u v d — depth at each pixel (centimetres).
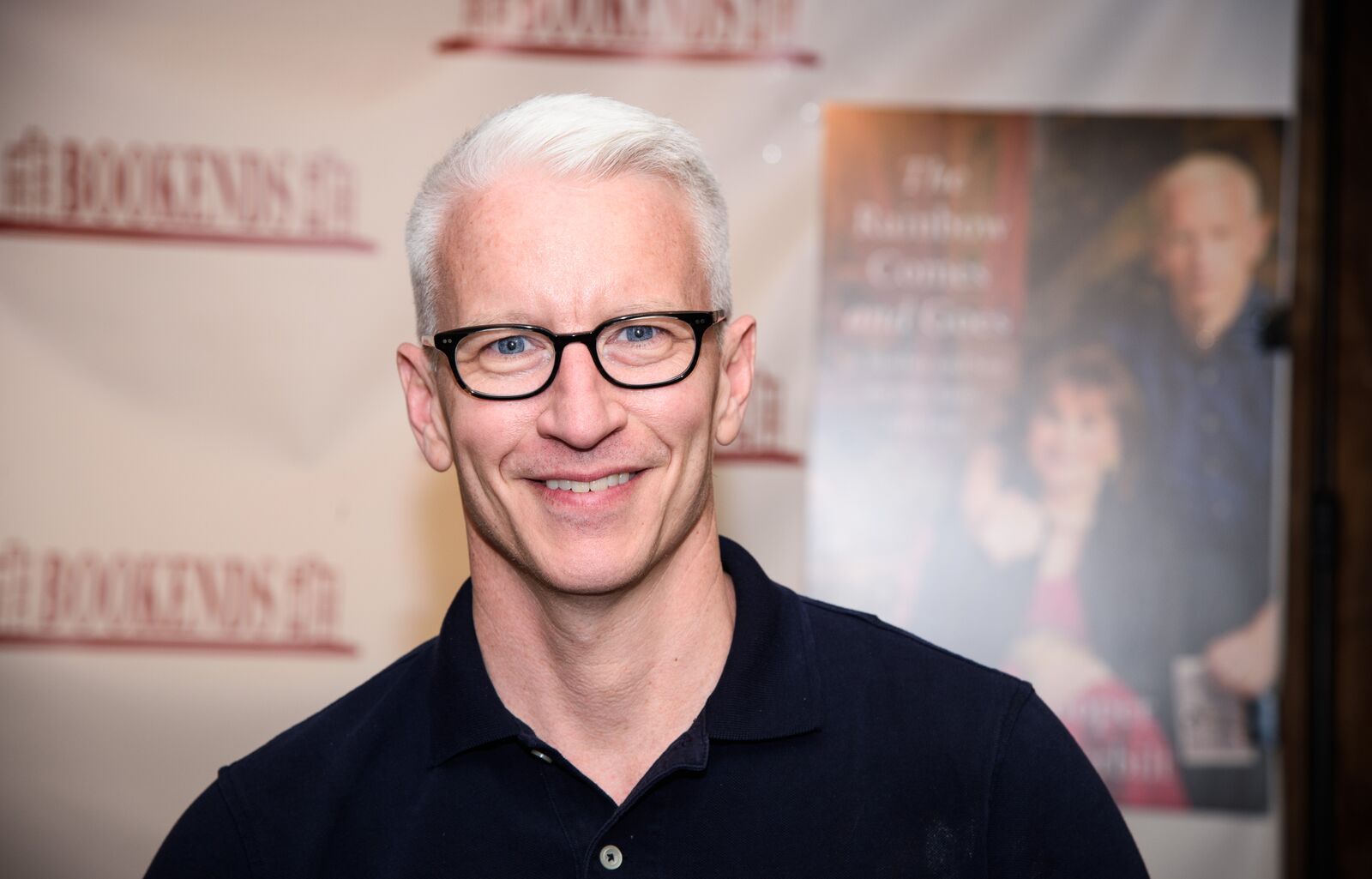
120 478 268
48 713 267
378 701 133
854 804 120
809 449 270
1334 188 268
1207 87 267
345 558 270
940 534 269
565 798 119
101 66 267
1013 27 269
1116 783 266
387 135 270
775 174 270
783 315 270
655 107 270
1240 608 265
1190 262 267
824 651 130
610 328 112
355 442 271
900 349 270
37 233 267
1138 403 267
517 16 270
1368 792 267
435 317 121
